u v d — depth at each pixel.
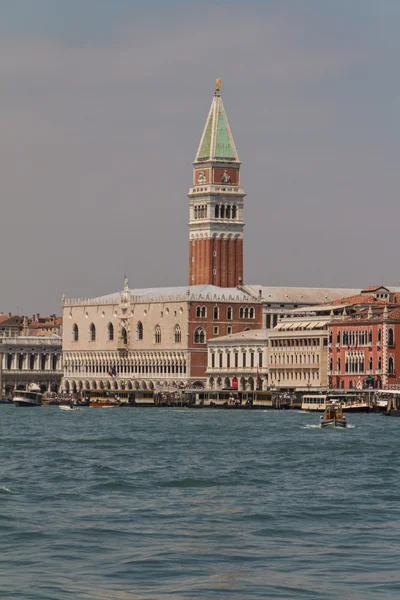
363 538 168.75
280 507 195.25
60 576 145.12
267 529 175.25
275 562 153.38
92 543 164.25
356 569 149.38
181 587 140.75
